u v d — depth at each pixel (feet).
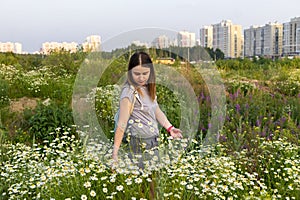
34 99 29.53
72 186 9.16
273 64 47.44
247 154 13.10
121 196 9.23
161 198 8.46
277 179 11.09
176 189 9.00
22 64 51.21
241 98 21.39
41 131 17.90
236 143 13.66
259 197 9.00
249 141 14.49
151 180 9.17
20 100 28.78
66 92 27.40
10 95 29.78
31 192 9.79
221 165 10.44
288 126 16.61
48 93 30.50
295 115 19.76
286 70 40.60
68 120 18.03
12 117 20.84
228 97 21.86
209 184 10.04
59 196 9.16
